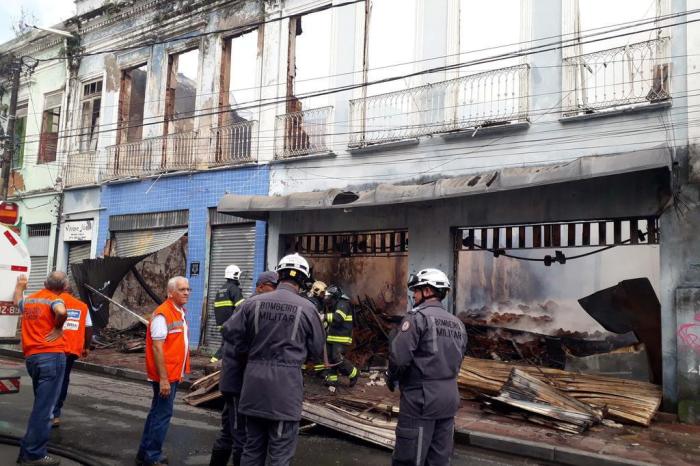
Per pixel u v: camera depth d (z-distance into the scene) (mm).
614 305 9680
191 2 16094
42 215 19531
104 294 14914
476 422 7789
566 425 7402
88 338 7223
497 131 10711
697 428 7824
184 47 16438
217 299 10891
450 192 9750
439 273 4281
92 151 18344
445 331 4066
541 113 10289
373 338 12328
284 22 14312
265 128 14320
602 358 9859
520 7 10820
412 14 12266
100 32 18656
